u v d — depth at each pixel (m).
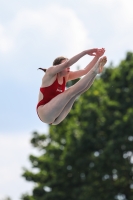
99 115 97.25
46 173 104.12
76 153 96.12
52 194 96.38
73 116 104.75
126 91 101.19
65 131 104.75
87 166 95.50
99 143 95.50
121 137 92.81
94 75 29.80
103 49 31.02
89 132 96.19
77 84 30.19
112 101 99.56
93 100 101.56
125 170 93.00
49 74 30.80
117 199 95.12
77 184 97.50
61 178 98.00
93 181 94.31
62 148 102.50
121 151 93.19
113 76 103.62
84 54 30.38
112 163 92.38
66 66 30.19
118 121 93.81
